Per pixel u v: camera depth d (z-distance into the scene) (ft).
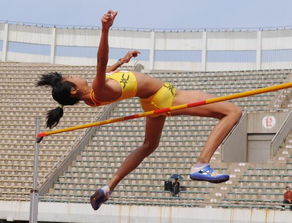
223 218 62.80
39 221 67.87
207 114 22.29
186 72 109.40
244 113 85.71
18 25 124.77
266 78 101.96
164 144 84.84
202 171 21.76
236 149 82.58
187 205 67.72
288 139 83.20
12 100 100.22
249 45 119.34
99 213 66.64
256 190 71.15
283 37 117.60
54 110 23.39
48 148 85.05
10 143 86.43
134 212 65.67
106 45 20.24
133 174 77.10
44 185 74.02
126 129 90.33
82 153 84.23
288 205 62.59
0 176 78.59
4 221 69.56
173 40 122.21
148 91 22.11
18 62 118.11
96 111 95.81
